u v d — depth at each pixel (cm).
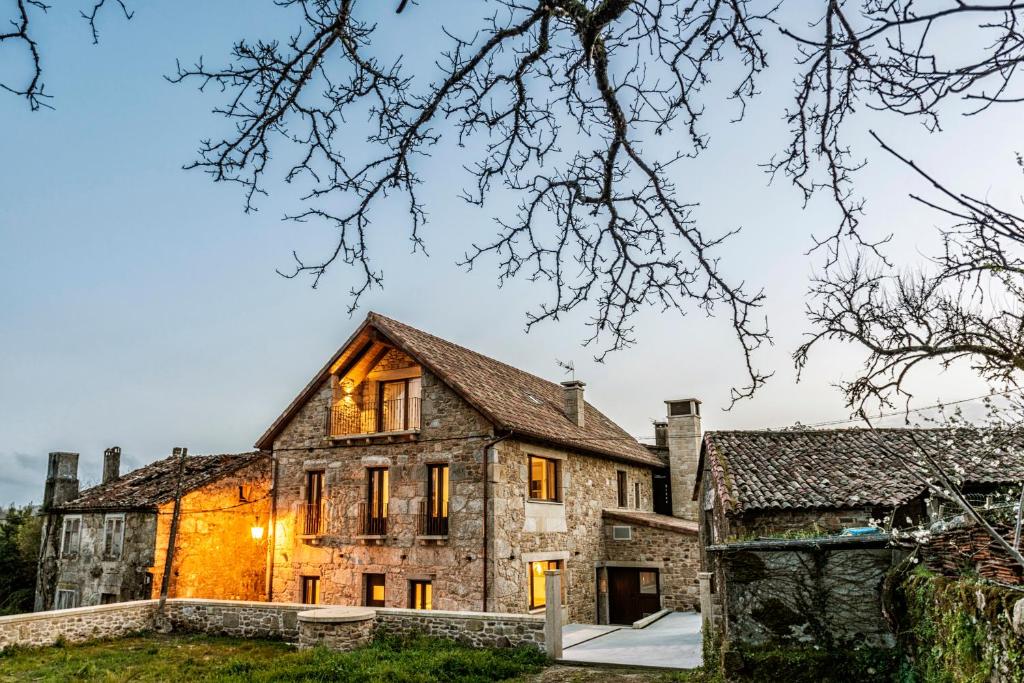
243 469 2088
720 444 1473
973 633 475
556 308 338
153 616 1591
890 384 295
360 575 1688
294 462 1855
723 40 264
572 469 1942
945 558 601
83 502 2095
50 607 2062
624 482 2273
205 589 1923
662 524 1972
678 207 299
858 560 700
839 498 1169
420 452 1681
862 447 1401
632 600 2003
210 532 1964
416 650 1227
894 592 646
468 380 1764
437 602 1583
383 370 1812
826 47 231
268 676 1065
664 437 2750
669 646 1315
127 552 1897
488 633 1251
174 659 1280
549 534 1772
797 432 1514
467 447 1623
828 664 674
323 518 1777
